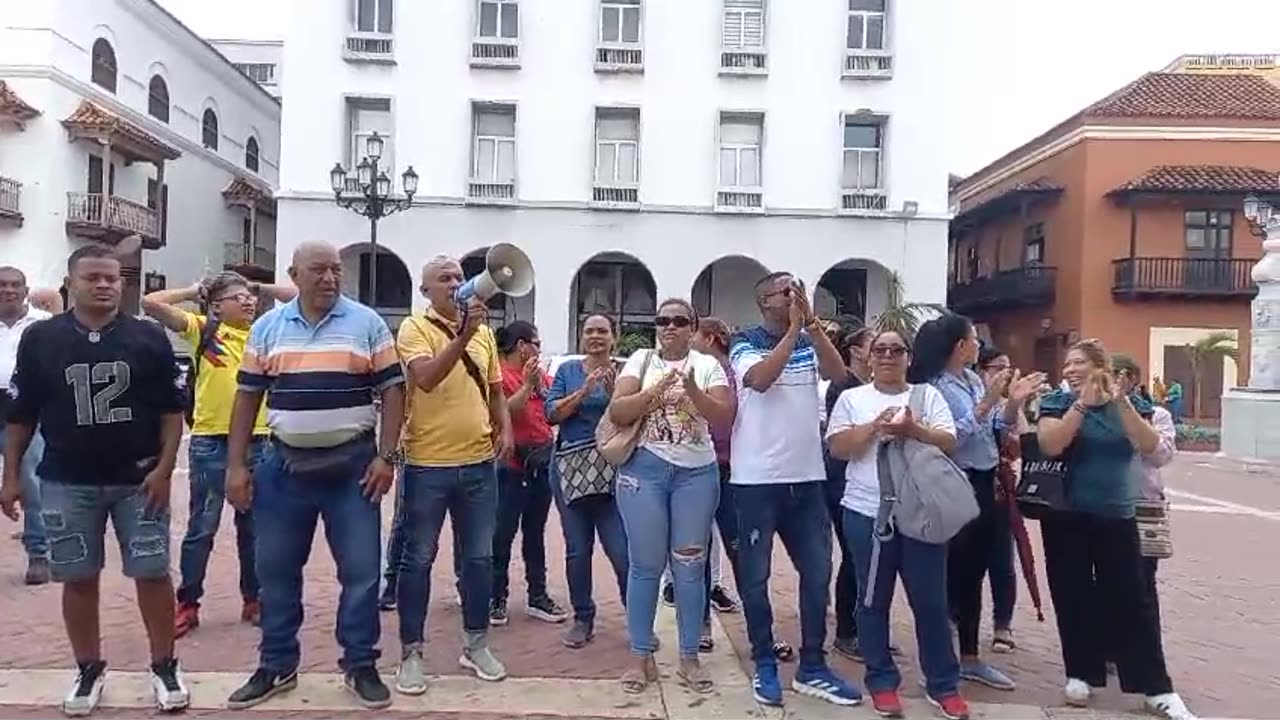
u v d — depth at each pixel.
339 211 26.31
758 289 5.70
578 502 6.38
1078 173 31.09
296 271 5.16
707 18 26.75
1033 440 5.71
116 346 4.95
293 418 5.11
